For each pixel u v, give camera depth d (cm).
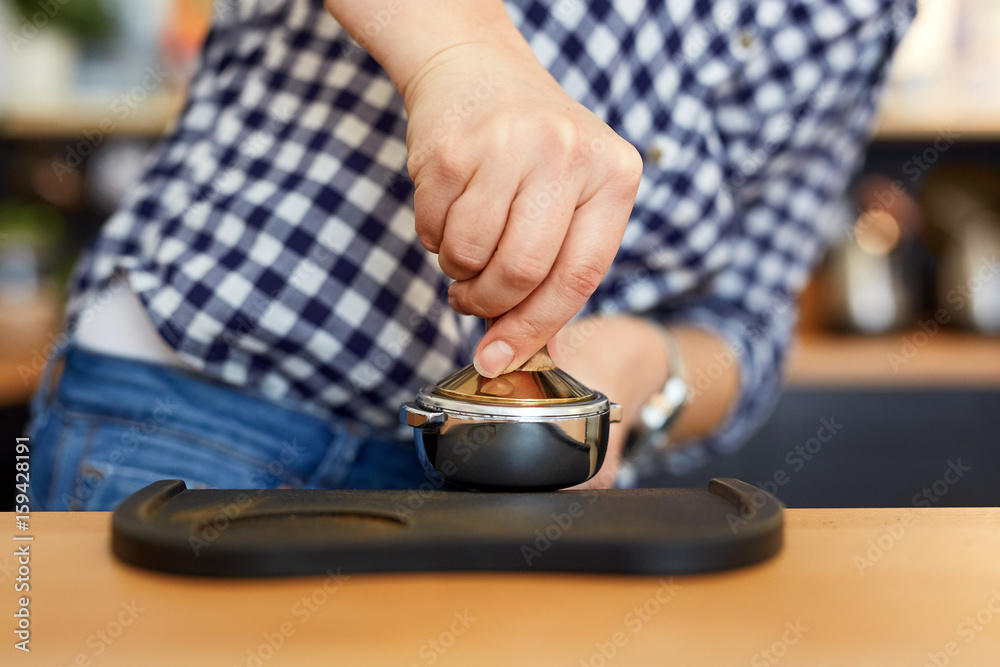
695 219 59
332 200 51
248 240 51
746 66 60
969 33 132
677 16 56
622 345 56
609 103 54
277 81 54
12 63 123
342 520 37
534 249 38
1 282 123
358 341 52
